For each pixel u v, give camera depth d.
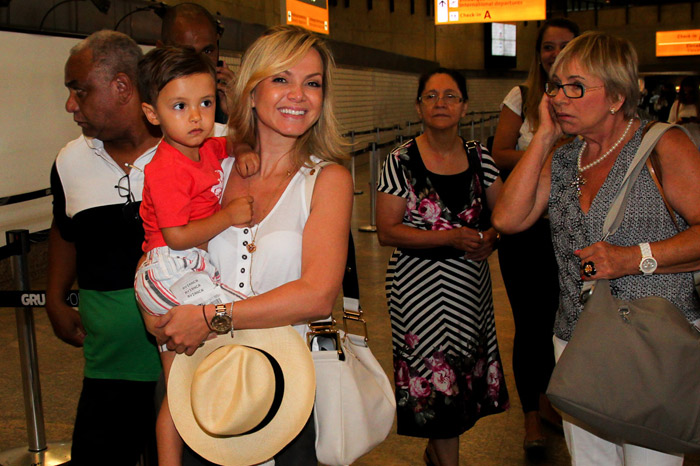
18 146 4.50
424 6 22.45
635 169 1.92
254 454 1.67
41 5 5.19
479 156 2.82
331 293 1.67
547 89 2.01
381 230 2.83
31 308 3.19
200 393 1.55
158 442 1.81
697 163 1.87
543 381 3.28
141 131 2.09
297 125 1.73
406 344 2.77
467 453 3.27
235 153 1.85
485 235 2.78
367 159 16.45
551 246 3.20
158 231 1.77
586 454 2.18
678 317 1.80
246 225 1.76
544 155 2.15
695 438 1.75
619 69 1.89
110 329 2.12
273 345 1.68
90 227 2.12
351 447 1.77
